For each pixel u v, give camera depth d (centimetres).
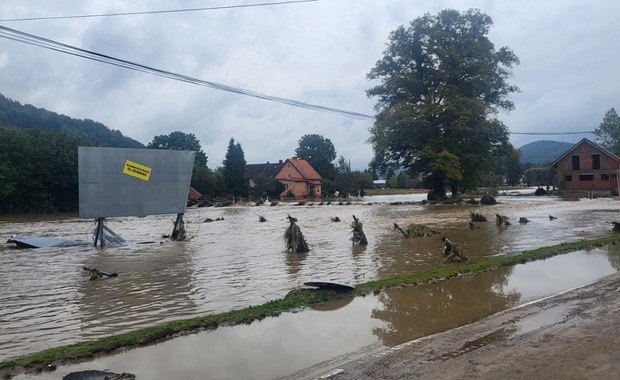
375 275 1231
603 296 859
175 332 753
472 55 5369
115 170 2039
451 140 5112
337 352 656
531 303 848
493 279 1095
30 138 5731
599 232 2036
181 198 2206
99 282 1238
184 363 629
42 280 1290
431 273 1147
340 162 12388
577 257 1356
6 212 5444
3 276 1360
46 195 5709
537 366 533
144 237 2403
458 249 1396
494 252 1553
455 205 4688
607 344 591
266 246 1922
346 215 3669
